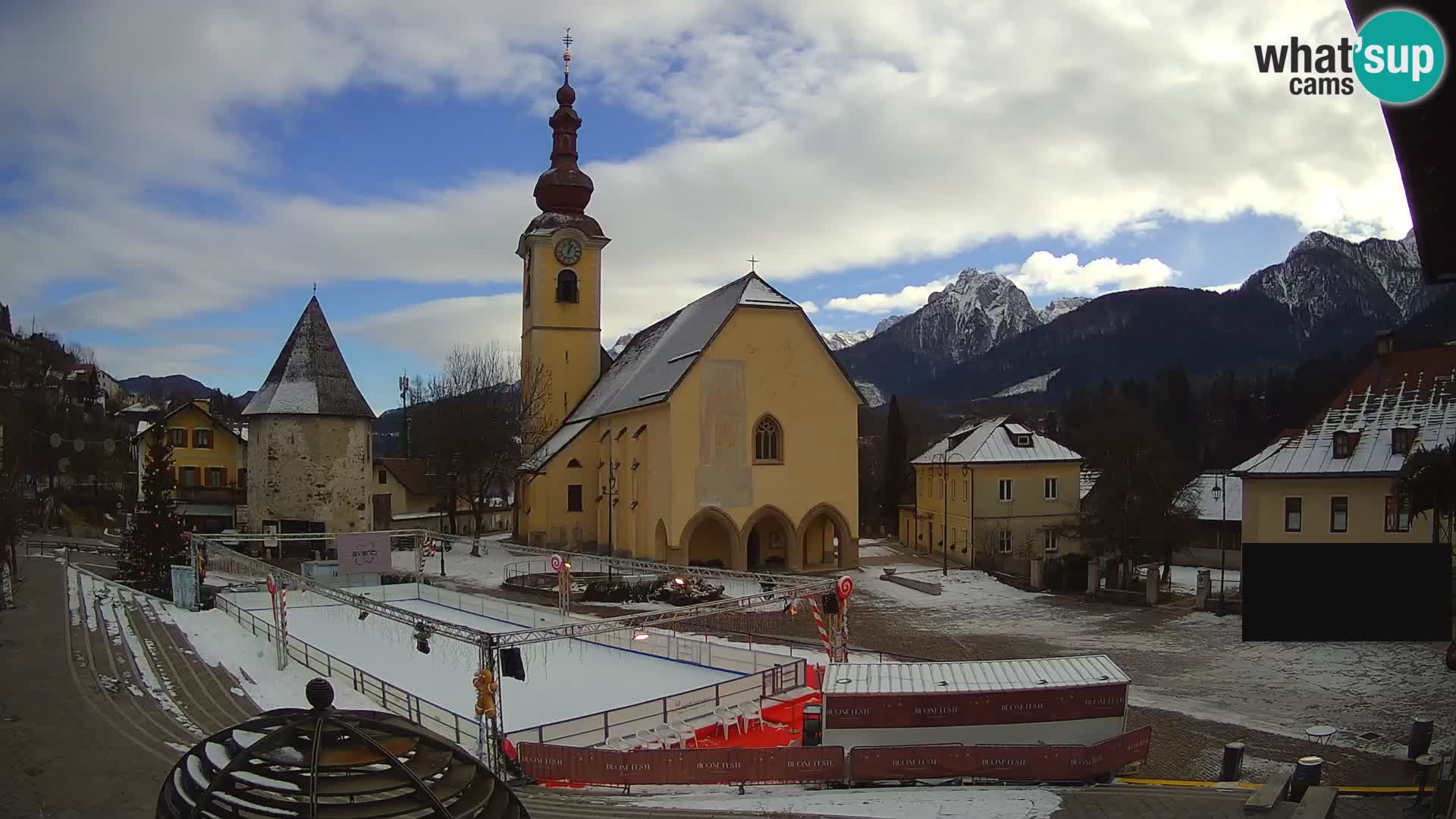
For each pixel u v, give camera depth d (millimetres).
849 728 22625
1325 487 49219
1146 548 54000
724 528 58969
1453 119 8391
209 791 6340
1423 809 17719
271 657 35344
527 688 32281
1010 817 17500
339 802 6223
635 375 70125
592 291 81562
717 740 26641
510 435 77812
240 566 57344
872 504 105500
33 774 18328
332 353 66250
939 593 51750
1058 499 66562
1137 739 22391
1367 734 26125
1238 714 28359
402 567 63031
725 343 58906
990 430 68000
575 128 83000
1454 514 32875
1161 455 55719
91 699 24656
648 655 37250
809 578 56906
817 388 60938
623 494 65625
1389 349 53375
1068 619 44938
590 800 20141
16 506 49562
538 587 53188
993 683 23109
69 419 101438
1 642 31375
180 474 77312
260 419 64062
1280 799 18312
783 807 18906
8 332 112812
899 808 18453
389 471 95125
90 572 53625
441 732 26297
